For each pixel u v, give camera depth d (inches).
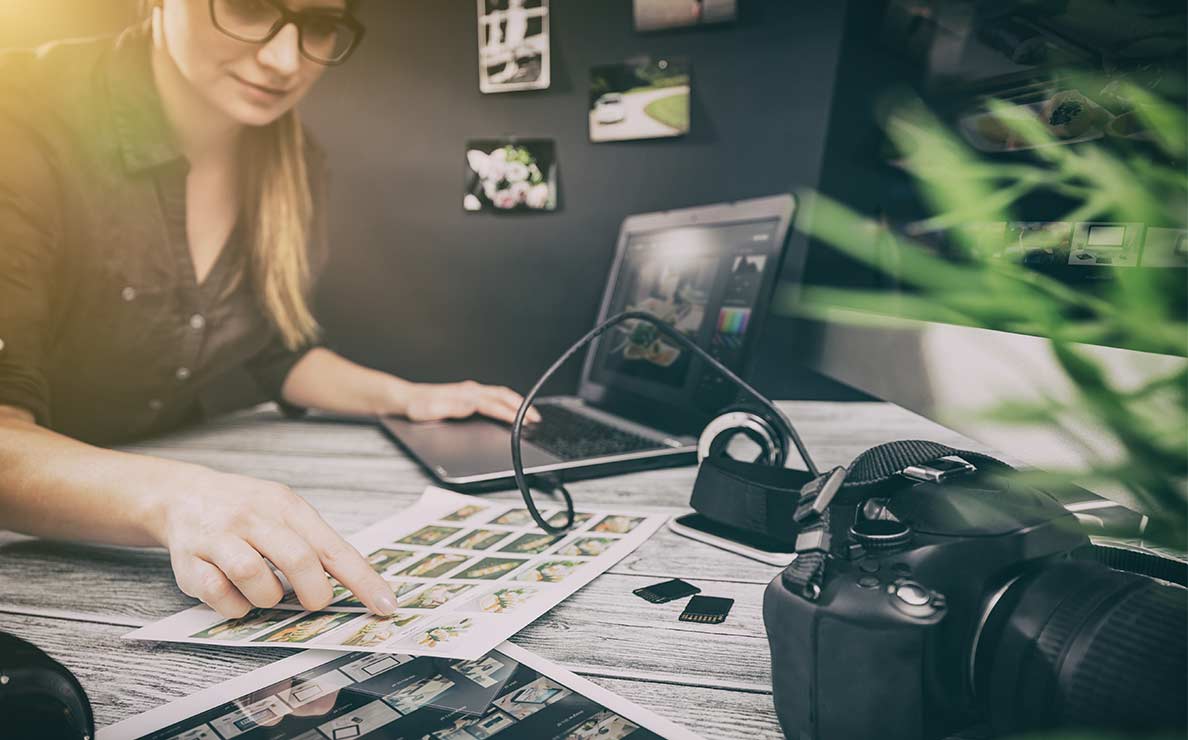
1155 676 10.6
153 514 20.8
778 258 34.2
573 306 57.6
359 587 18.7
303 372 46.2
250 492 20.6
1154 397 8.6
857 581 12.8
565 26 54.7
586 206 56.3
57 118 35.5
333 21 36.9
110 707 15.3
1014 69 22.1
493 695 15.1
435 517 26.1
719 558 22.3
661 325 25.9
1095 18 18.3
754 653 17.0
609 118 54.5
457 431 38.2
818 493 14.1
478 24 56.0
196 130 40.7
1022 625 12.4
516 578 20.8
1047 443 16.9
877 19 36.0
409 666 16.4
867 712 12.7
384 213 59.4
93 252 37.7
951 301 13.8
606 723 14.1
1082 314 10.8
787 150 52.1
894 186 35.6
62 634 18.5
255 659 17.0
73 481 22.1
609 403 42.8
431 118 57.7
